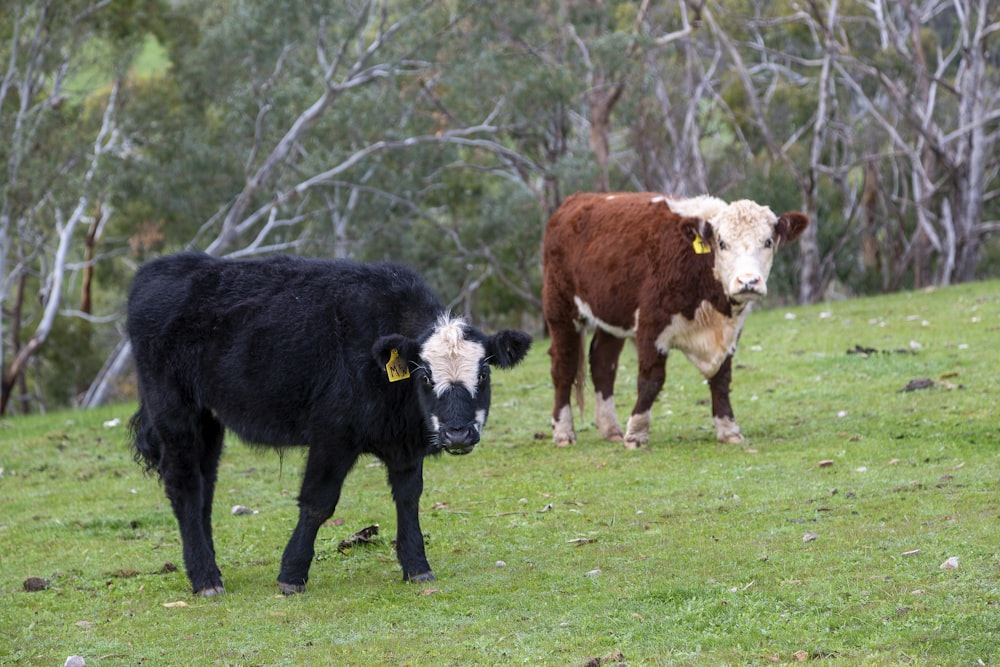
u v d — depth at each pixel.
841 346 16.97
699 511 9.04
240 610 7.20
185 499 7.79
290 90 28.30
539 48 31.09
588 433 13.17
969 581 6.60
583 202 12.78
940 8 36.34
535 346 22.42
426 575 7.63
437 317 7.35
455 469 11.65
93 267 39.16
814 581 6.84
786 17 35.28
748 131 38.78
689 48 34.62
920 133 32.22
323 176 28.53
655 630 6.24
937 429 11.22
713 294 11.19
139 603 7.62
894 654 5.61
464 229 35.53
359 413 7.22
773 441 11.55
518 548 8.41
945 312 19.53
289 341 7.37
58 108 31.45
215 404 7.70
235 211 27.72
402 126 30.73
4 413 30.72
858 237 36.09
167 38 34.44
